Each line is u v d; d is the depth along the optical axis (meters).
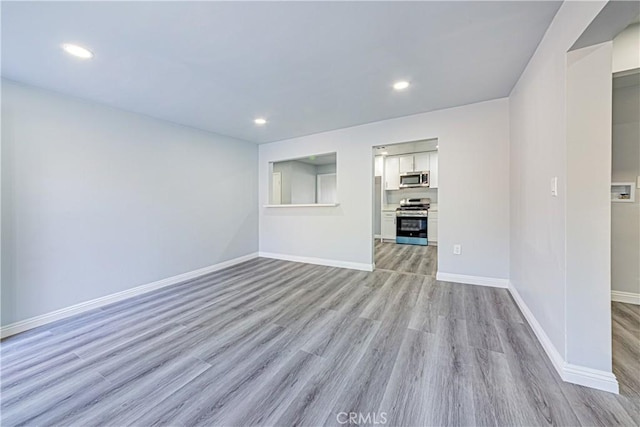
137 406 1.41
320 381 1.58
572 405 1.35
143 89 2.53
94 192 2.79
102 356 1.87
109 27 1.64
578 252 1.48
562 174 1.54
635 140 2.46
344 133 4.06
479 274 3.18
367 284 3.35
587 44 1.42
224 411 1.37
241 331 2.20
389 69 2.25
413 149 6.05
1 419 1.33
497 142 3.00
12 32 1.66
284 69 2.22
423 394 1.45
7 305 2.22
